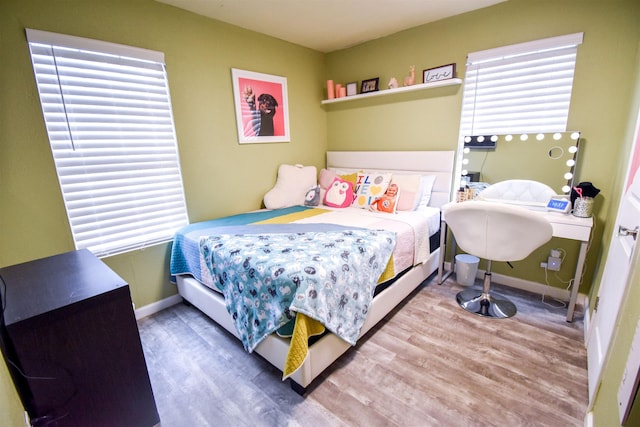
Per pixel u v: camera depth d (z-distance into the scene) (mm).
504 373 1639
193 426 1399
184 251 2289
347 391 1557
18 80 1717
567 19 2088
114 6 2010
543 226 1734
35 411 1067
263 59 2977
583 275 2262
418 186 2705
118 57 2061
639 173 1333
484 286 2275
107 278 1250
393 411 1432
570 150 2197
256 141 3016
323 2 2311
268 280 1501
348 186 2988
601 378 1238
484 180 2609
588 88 2084
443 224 2533
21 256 1821
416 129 3006
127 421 1302
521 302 2355
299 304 1378
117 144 2127
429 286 2656
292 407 1478
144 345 1996
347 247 1776
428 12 2510
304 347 1409
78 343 1112
